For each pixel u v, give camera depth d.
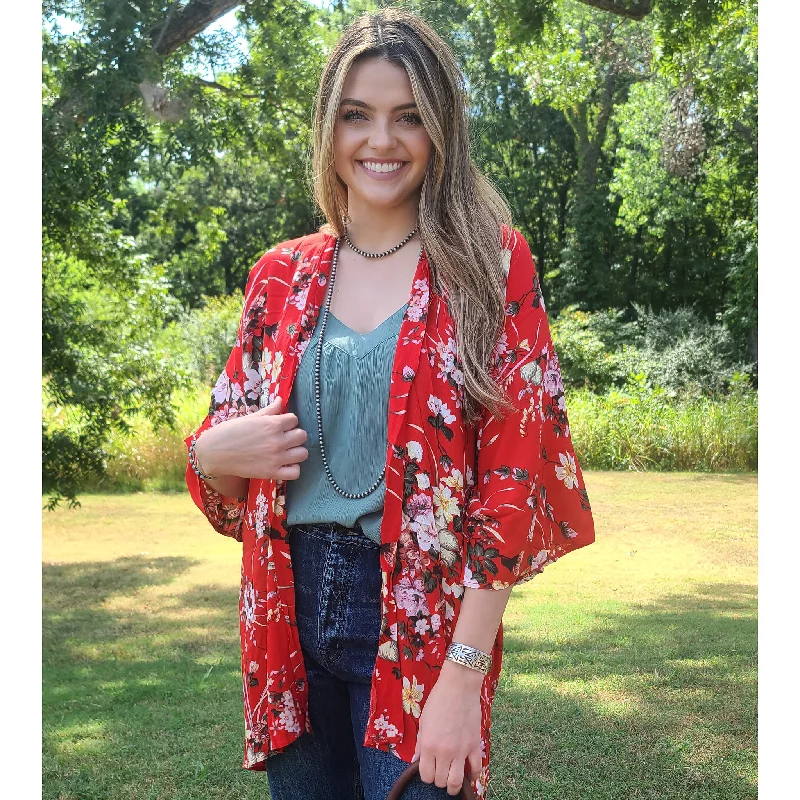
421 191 1.56
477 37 11.38
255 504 1.56
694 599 5.92
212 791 3.12
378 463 1.46
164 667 4.64
